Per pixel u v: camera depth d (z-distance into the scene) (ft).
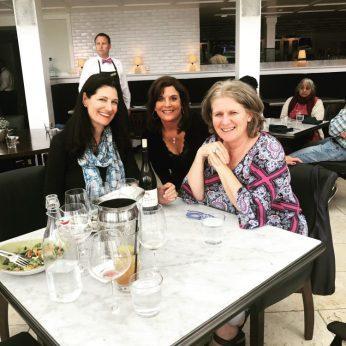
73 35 29.99
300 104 17.31
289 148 16.25
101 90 6.16
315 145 13.47
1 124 12.58
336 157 12.43
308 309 6.20
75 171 6.59
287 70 24.76
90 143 6.57
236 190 5.09
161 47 30.53
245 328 6.55
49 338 3.10
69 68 30.58
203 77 25.16
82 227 4.50
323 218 5.66
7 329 5.52
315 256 4.34
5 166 11.57
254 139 5.59
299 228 5.54
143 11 29.66
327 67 24.61
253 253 4.29
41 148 10.72
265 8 31.35
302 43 46.98
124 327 3.16
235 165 5.73
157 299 3.34
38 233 5.04
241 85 5.43
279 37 50.88
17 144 11.50
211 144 5.61
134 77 24.97
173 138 8.09
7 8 26.96
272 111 22.75
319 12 34.83
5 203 6.32
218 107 5.46
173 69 31.04
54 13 29.32
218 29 46.73
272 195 5.22
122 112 6.88
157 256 4.29
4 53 29.19
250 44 19.84
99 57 17.87
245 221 4.91
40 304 3.52
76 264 3.89
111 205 4.14
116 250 3.61
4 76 29.25
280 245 4.47
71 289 3.62
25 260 4.24
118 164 6.92
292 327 6.78
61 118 24.81
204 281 3.78
